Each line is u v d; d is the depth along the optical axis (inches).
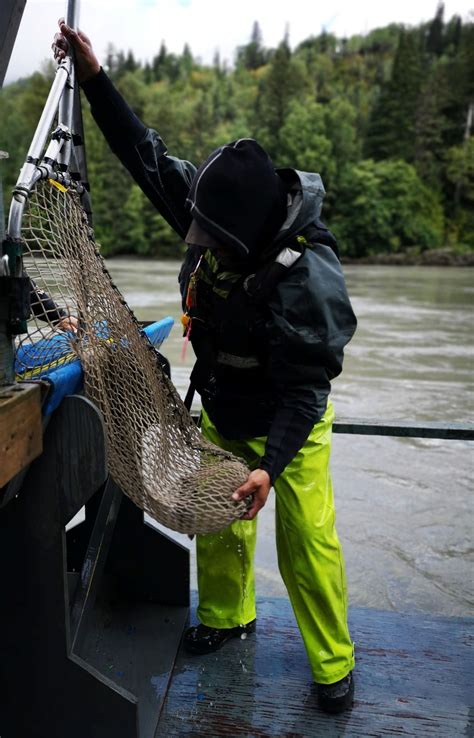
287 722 74.1
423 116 2566.4
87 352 62.6
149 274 1478.8
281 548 79.8
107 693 63.6
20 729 65.7
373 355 534.9
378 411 358.6
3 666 64.7
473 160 2389.3
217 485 67.5
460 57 2859.3
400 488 236.4
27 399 53.1
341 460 264.2
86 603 72.9
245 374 75.7
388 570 178.5
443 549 190.5
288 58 2893.7
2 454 49.3
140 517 88.4
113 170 2193.7
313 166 2177.7
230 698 77.3
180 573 89.8
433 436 92.3
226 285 72.3
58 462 60.0
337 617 76.4
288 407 70.1
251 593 88.0
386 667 83.3
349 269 1850.4
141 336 70.9
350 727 73.5
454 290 1221.1
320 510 76.7
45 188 61.8
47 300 63.7
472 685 80.3
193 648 84.6
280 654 85.4
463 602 163.0
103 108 80.9
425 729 73.3
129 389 66.7
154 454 67.9
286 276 68.0
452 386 422.0
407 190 2208.4
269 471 67.2
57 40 76.1
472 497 229.0
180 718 74.1
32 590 62.6
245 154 66.6
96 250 69.3
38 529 61.4
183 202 83.9
